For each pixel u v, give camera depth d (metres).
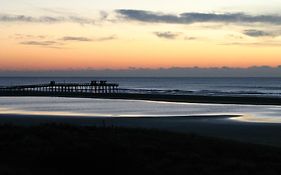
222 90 140.75
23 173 14.58
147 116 46.03
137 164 15.88
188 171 15.59
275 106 65.19
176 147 19.27
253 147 20.80
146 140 20.28
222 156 18.25
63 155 15.96
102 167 15.46
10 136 19.67
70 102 75.38
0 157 16.33
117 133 21.81
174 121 40.31
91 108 60.47
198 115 48.03
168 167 16.06
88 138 18.92
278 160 17.83
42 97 93.31
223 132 32.53
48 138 19.27
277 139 28.89
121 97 87.50
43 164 15.76
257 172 15.63
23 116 44.31
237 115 48.25
